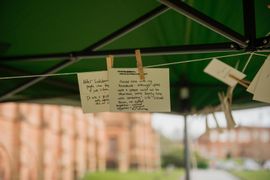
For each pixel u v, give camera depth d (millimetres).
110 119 44656
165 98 1616
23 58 2266
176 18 1972
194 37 2229
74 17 1973
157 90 1615
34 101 2838
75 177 27484
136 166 44469
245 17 1489
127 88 1615
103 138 37906
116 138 44312
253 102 2914
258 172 33219
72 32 2131
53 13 1933
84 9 1896
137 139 45438
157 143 49688
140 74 1616
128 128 45125
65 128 24594
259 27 1993
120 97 1611
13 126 16141
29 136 17953
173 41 2287
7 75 2527
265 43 1448
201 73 3016
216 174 44125
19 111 16734
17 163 16141
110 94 1609
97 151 36062
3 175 14820
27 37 2180
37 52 2393
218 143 53062
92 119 34031
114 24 2057
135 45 2291
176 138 65500
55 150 22797
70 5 1852
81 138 29266
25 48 2330
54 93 2803
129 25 1869
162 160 60719
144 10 1897
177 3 1448
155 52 1693
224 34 1467
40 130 19797
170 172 48188
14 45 2275
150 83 1616
